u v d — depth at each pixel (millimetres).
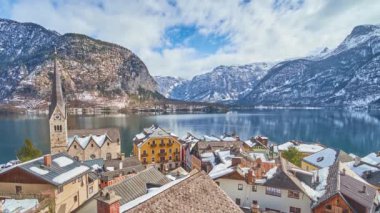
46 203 34969
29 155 84688
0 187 38312
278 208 45375
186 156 110812
